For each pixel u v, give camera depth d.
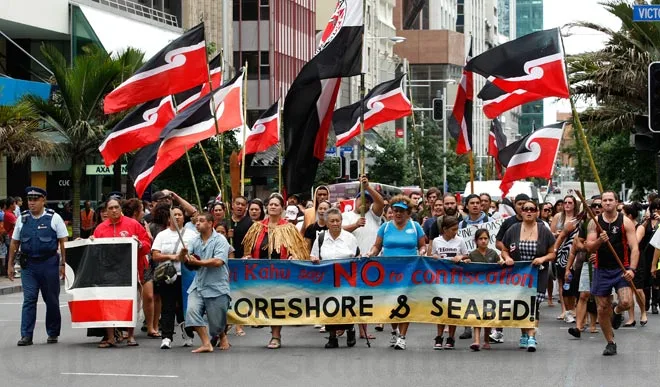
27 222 16.03
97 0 48.28
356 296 15.70
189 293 15.17
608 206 14.72
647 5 19.55
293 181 18.52
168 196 17.33
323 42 17.73
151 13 53.16
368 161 59.91
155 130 18.33
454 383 12.26
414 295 15.62
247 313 15.81
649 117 17.62
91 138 36.69
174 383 12.30
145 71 17.86
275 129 23.41
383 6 96.25
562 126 19.58
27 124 33.06
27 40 46.12
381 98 24.19
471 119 23.53
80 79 36.53
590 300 17.19
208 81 18.00
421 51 135.75
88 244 15.89
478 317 15.53
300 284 15.78
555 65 17.53
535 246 15.86
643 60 34.19
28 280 16.05
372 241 17.58
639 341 16.47
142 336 17.23
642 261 19.00
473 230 19.05
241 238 17.59
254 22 68.94
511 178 19.80
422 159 69.38
